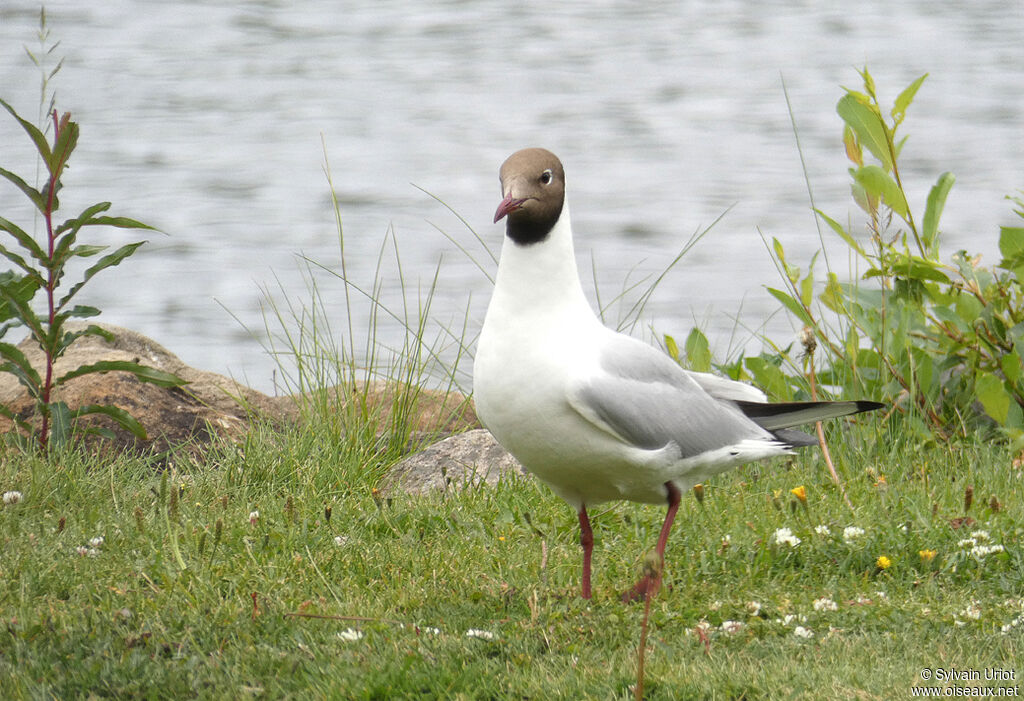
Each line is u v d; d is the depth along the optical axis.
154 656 7.43
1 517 9.83
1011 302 13.54
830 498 10.77
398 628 8.06
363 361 17.06
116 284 23.28
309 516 10.18
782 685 7.20
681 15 55.41
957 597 8.72
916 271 12.95
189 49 46.69
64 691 7.03
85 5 53.41
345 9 56.44
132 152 32.38
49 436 11.38
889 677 7.33
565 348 8.34
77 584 8.69
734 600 8.68
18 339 18.00
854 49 46.81
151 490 10.78
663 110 38.47
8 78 39.34
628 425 8.33
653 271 23.94
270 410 13.38
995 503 10.05
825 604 8.48
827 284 13.57
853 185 13.08
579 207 28.45
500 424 8.53
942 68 42.88
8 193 27.75
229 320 21.61
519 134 35.47
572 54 47.34
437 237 26.06
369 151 33.34
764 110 38.12
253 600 8.19
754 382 13.34
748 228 26.81
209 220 27.12
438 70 44.44
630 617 8.33
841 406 9.32
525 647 7.76
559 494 9.02
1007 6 55.41
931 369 12.93
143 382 12.76
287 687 7.18
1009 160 31.31
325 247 25.42
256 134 34.88
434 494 10.87
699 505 10.47
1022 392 12.81
